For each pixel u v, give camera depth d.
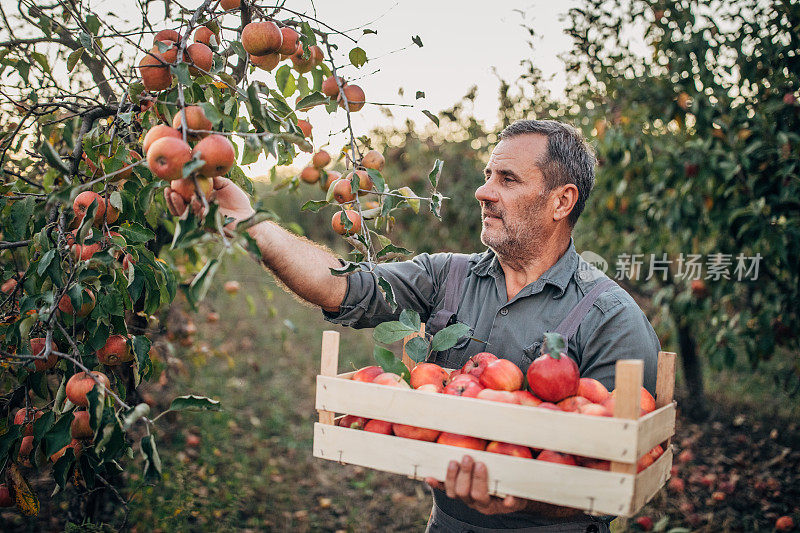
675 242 4.59
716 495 3.72
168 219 2.11
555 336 1.31
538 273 1.70
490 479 1.17
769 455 4.41
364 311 1.70
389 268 1.79
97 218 1.52
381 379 1.36
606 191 4.79
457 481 1.19
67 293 1.49
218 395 5.42
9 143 1.88
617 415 1.09
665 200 4.02
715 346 3.87
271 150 1.25
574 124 4.65
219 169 1.20
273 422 5.09
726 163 3.42
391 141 6.44
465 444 1.23
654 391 1.54
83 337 1.59
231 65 1.79
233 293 4.03
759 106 3.43
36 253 1.63
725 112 3.63
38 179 2.36
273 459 4.48
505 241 1.66
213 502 3.57
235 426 4.89
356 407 1.30
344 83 1.76
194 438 4.25
